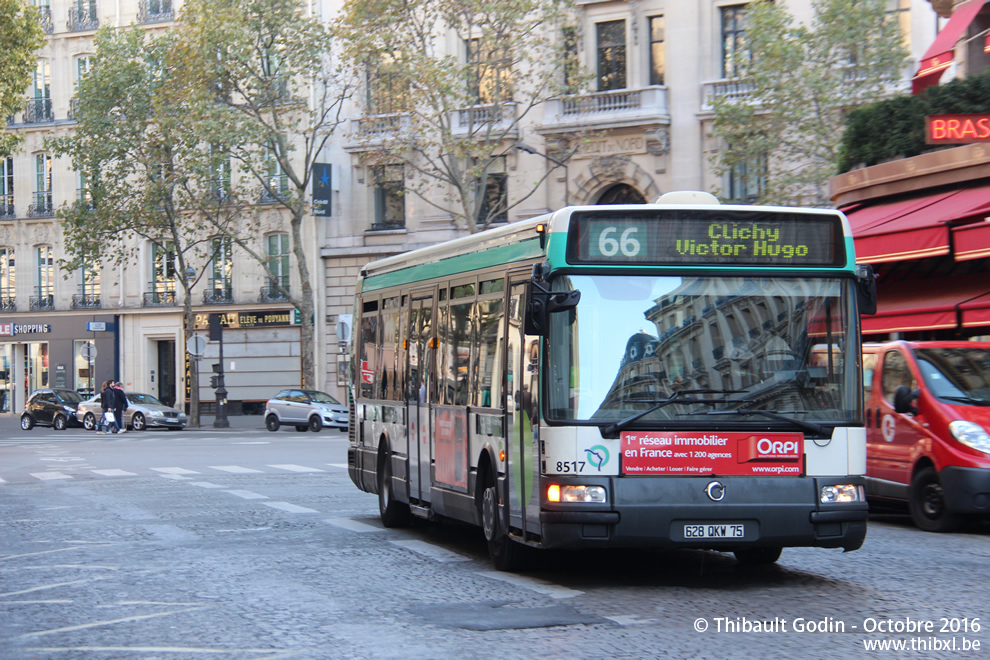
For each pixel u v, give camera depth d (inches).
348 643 297.6
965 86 863.1
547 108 1728.6
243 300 2144.4
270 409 1732.3
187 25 1679.4
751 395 371.6
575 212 374.9
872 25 1353.3
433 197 1894.7
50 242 2338.8
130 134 1849.2
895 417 553.6
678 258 376.8
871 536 515.8
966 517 528.1
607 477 363.6
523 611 339.6
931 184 857.5
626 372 369.7
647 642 294.4
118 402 1763.0
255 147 2065.7
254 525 578.2
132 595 380.2
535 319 366.3
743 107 1387.8
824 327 380.2
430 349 501.4
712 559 452.8
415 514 518.9
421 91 1488.7
